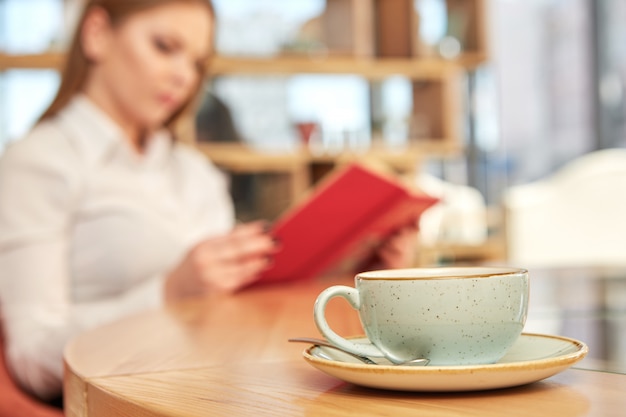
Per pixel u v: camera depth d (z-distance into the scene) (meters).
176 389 0.54
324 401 0.49
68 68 1.75
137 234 1.68
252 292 1.31
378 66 3.56
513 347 0.58
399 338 0.52
